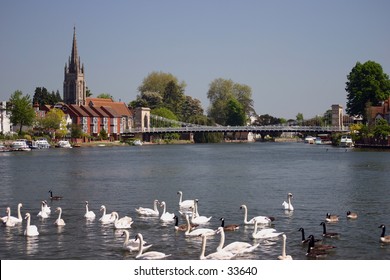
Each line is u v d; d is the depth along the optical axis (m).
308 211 53.22
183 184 77.50
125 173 95.94
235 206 56.72
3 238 41.72
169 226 45.53
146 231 43.75
